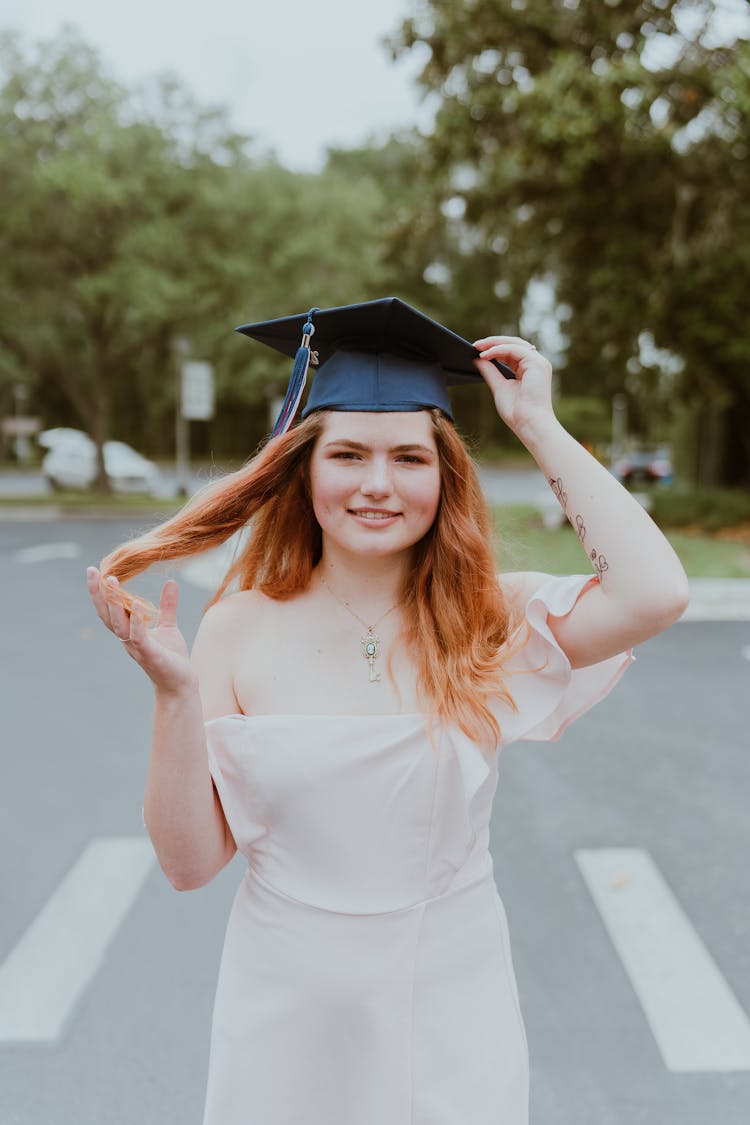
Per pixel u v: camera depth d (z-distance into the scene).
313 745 1.44
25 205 20.19
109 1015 3.10
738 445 21.19
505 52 13.73
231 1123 1.48
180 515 1.60
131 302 21.30
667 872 4.09
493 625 1.58
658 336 17.27
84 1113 2.67
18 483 31.97
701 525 16.86
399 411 1.50
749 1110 2.67
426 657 1.51
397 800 1.45
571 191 15.08
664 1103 2.69
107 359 24.53
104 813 4.75
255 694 1.54
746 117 12.54
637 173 14.41
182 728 1.35
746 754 5.61
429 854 1.48
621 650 1.48
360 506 1.48
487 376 1.58
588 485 1.47
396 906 1.46
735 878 4.02
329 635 1.56
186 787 1.38
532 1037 2.98
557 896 3.89
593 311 18.31
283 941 1.47
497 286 42.59
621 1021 3.06
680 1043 2.95
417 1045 1.46
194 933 3.60
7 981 3.29
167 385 44.53
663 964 3.38
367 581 1.58
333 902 1.46
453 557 1.56
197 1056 2.90
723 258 16.00
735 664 7.86
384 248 17.98
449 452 1.55
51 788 5.08
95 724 6.20
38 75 20.09
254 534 1.66
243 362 39.28
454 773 1.47
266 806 1.46
